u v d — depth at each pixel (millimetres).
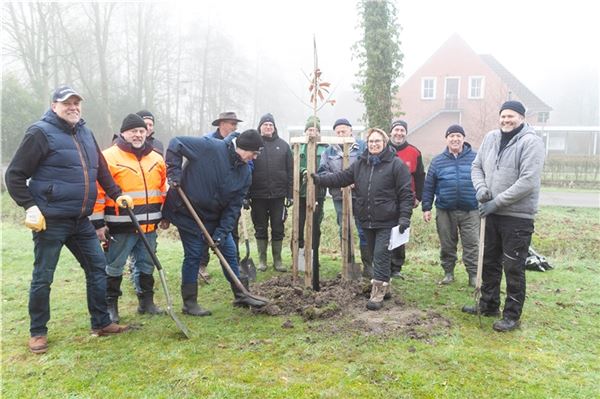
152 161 4184
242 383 3037
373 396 2895
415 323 4062
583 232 9102
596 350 3596
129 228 4055
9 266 6238
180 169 4066
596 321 4211
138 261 4297
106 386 3021
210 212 4277
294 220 5031
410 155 5633
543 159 3814
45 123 3369
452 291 5141
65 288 5227
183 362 3328
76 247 3686
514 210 3871
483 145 4219
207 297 4895
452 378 3107
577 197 14789
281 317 4238
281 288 4895
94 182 3592
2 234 8648
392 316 4258
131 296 4973
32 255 6867
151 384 3035
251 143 4062
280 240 5992
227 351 3504
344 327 3959
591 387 3016
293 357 3404
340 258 6934
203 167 4105
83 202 3510
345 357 3402
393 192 4441
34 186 3381
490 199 4000
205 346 3590
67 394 2934
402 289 5188
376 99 12516
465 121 33094
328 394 2908
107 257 4062
